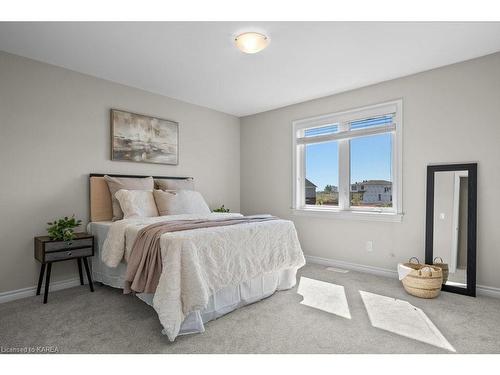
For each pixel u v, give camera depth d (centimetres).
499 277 272
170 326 183
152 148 383
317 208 423
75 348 183
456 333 204
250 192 499
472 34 240
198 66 304
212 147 468
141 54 276
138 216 303
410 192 328
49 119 297
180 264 196
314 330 208
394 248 341
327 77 334
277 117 461
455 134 298
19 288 275
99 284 312
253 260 253
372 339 195
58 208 303
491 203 277
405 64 299
